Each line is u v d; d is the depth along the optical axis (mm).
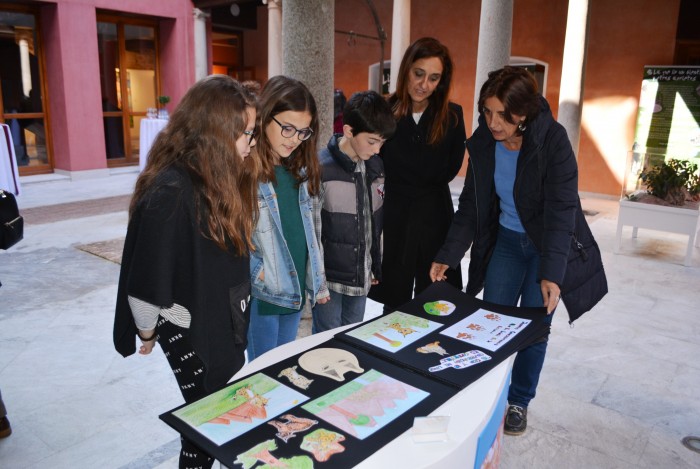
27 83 9383
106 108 10547
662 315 3939
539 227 2109
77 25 9227
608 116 8461
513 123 1859
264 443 1104
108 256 5094
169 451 2266
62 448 2277
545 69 8969
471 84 9688
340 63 11180
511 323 1674
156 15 10344
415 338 1574
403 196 2537
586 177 8797
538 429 2475
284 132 1723
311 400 1263
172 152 1407
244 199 1588
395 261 2600
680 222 5129
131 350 1606
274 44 9383
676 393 2836
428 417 1143
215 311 1491
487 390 1326
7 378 2875
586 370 3072
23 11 9109
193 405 1241
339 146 2215
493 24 4789
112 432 2400
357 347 1527
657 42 7930
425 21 9922
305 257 2020
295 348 1551
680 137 7891
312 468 1033
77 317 3717
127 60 10680
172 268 1388
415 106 2424
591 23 8344
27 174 9523
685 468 2230
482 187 2186
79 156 9562
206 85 1412
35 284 4355
